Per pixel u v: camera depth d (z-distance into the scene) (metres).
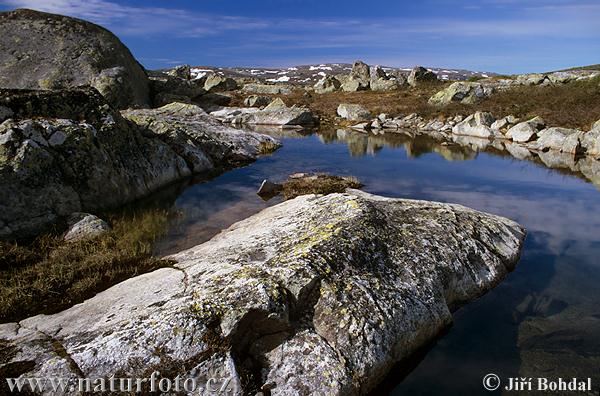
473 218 11.84
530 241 13.02
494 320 8.76
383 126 43.03
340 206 10.56
